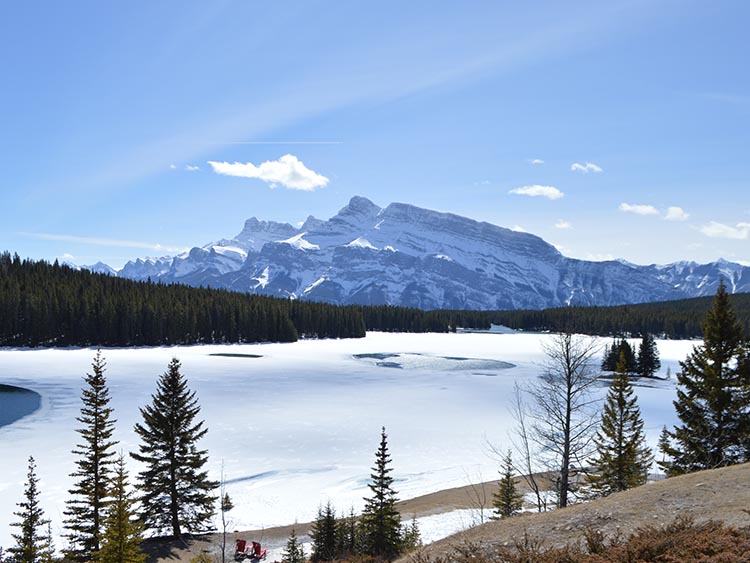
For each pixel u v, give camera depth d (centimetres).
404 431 5278
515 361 12112
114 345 13600
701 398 2589
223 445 4678
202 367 10062
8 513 3097
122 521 2242
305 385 8112
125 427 5147
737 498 1203
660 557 814
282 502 3531
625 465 2833
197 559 2447
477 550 1224
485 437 5034
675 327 19275
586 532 1199
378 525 2677
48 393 7006
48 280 14950
